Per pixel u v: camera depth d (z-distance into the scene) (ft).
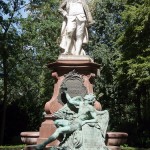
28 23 99.25
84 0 52.19
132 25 94.48
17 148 75.46
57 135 37.73
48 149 43.52
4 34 96.12
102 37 114.11
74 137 38.14
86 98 41.06
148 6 90.43
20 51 100.27
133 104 119.24
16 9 99.40
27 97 112.57
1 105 105.40
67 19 51.47
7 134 106.22
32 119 114.62
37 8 105.81
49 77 107.24
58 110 45.01
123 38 97.66
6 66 99.04
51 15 103.76
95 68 49.93
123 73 97.86
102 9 112.78
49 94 110.83
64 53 50.67
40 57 102.58
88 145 38.24
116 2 112.57
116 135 46.29
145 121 112.78
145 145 108.06
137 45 95.30
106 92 108.68
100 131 39.55
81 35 51.03
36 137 47.19
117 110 116.16
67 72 49.39
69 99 43.83
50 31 102.01
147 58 89.71
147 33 92.99
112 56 106.01
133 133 112.57
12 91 116.37
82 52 51.29
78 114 39.88
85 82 48.85
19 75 103.14
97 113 40.83
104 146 39.01
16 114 107.96
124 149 77.87
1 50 95.09
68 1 52.03
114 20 113.60
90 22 51.83
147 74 87.40
